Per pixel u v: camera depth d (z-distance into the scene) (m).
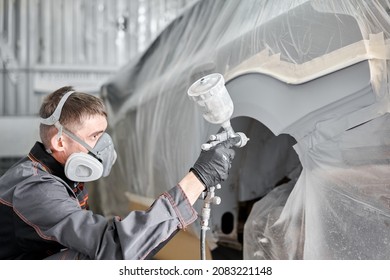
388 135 1.03
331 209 1.10
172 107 1.90
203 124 1.57
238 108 1.39
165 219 1.09
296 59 1.18
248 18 1.49
